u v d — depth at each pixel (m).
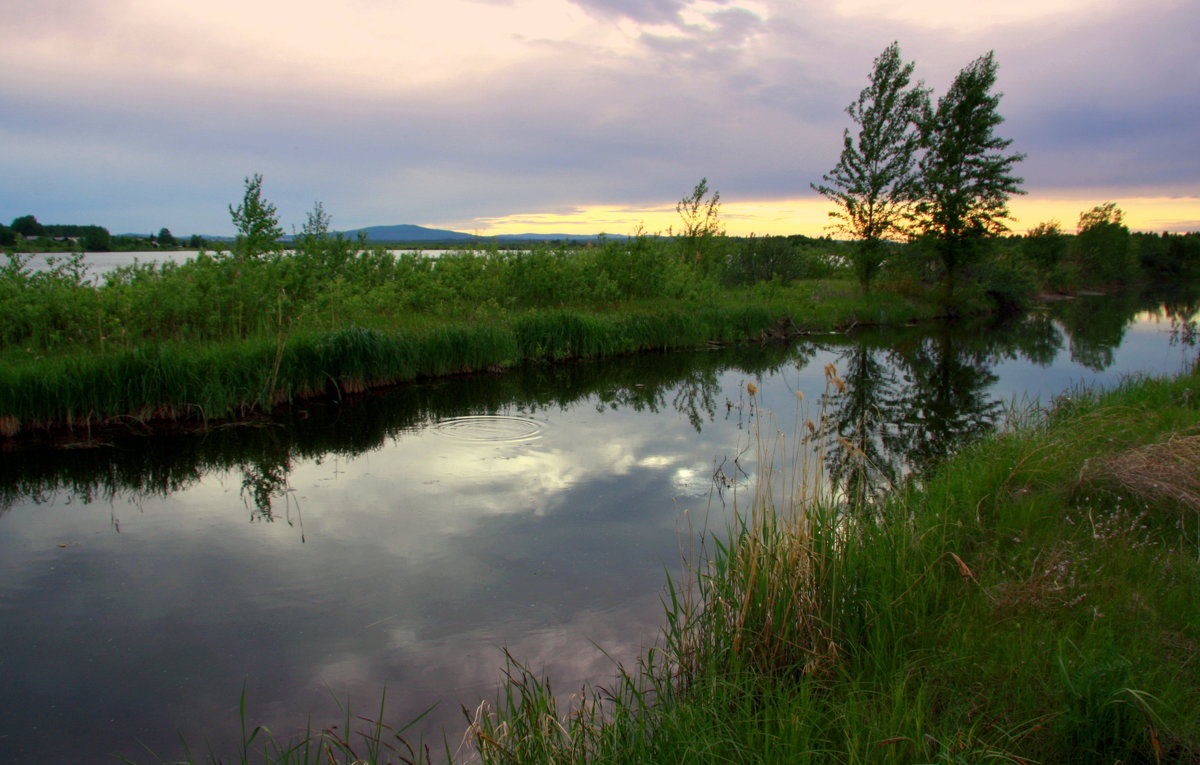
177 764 3.18
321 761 3.18
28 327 9.95
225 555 5.43
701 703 3.10
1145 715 2.66
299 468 7.63
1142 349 17.81
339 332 11.34
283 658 4.04
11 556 5.41
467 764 3.14
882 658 3.38
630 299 19.56
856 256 26.77
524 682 3.21
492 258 17.48
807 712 2.84
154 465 7.70
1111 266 46.44
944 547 4.37
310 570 5.14
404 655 4.05
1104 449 6.14
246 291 11.41
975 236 25.97
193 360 9.34
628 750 2.84
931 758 2.64
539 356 14.50
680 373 13.99
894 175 25.50
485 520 6.05
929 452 8.15
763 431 9.13
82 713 3.56
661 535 5.68
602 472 7.37
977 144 25.42
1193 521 4.64
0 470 7.45
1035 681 3.03
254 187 11.88
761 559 3.88
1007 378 13.72
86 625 4.40
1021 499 5.15
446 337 12.73
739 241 30.44
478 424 9.52
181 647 4.15
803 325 21.08
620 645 4.09
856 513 4.64
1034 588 3.66
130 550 5.53
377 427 9.30
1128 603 3.56
